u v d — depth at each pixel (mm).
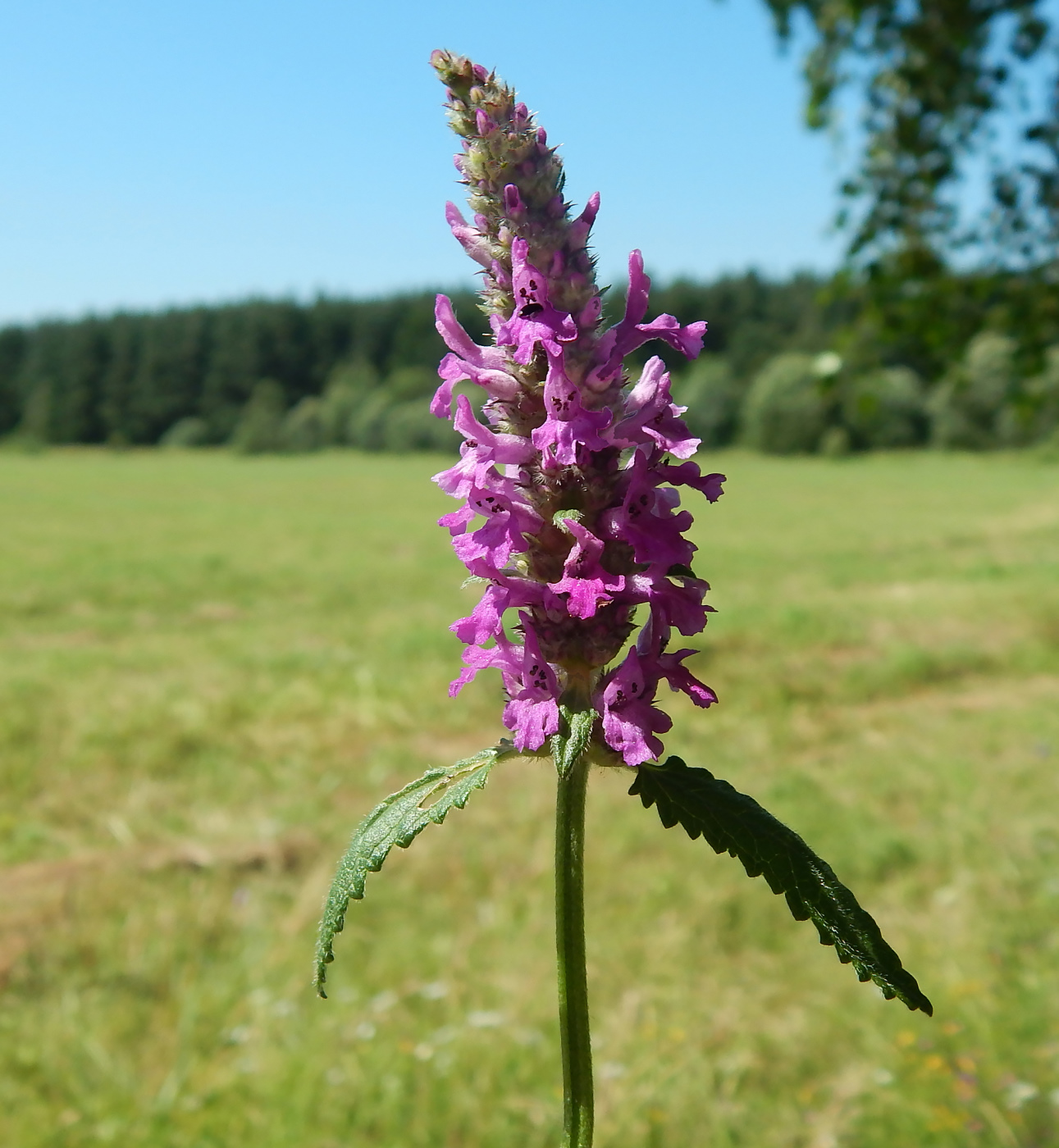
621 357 1600
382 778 8117
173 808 7359
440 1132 3875
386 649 13109
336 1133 3857
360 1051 4336
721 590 17828
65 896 5719
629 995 4766
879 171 6602
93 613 16625
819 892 1521
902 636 13195
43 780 7922
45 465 74688
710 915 5484
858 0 6141
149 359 101000
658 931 5344
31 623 15641
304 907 5633
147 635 14680
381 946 5215
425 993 4754
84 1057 4301
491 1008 4676
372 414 92688
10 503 41500
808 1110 3941
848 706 10234
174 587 19453
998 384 60844
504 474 1653
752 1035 4438
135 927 5332
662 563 1572
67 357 102875
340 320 103750
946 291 6531
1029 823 6562
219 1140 3799
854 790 7379
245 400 101625
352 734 9359
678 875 5984
